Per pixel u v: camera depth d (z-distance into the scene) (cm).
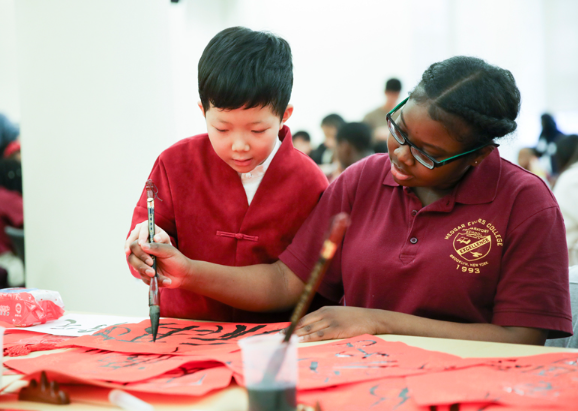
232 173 122
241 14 509
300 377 71
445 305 105
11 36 248
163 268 102
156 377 73
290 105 119
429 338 91
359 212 119
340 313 97
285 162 124
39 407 65
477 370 72
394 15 516
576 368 72
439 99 92
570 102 510
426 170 97
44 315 110
